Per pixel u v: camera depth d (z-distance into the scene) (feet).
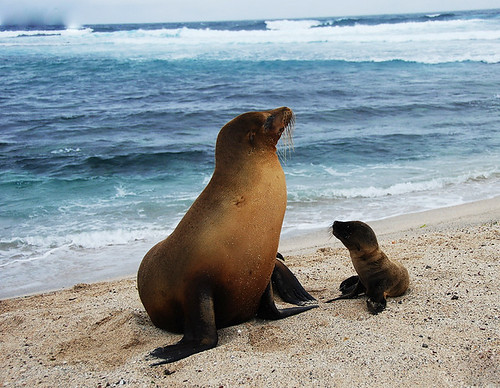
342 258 24.90
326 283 21.03
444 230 28.94
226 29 199.72
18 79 113.91
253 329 15.65
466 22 187.52
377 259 17.49
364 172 44.29
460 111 70.38
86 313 18.61
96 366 14.02
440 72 104.68
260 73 112.37
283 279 19.11
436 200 36.32
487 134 56.80
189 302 14.74
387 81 97.91
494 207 33.71
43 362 14.70
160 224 33.42
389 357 13.11
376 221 32.53
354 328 15.26
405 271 18.19
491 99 77.00
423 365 12.67
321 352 13.69
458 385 11.79
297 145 53.88
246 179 14.97
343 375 12.37
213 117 74.43
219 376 12.62
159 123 71.10
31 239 31.32
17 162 51.67
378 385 11.89
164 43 170.09
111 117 75.15
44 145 58.95
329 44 149.89
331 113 72.23
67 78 114.11
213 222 14.79
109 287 23.24
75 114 77.61
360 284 18.53
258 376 12.51
